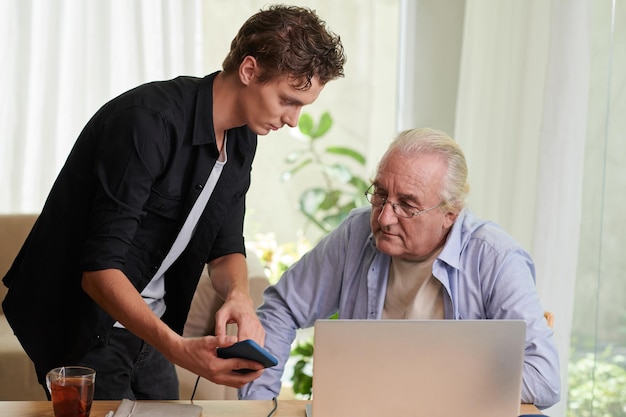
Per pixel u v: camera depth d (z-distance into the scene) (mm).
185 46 3719
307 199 4750
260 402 1636
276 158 4887
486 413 1469
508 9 3076
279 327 1948
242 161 1860
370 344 1422
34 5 3660
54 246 1768
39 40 3686
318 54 1619
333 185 4934
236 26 4730
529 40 2908
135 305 1584
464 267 1845
